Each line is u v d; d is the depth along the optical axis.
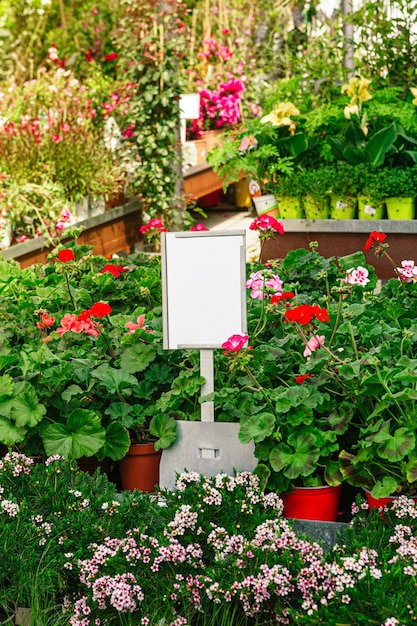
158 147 7.25
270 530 2.53
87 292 4.06
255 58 10.37
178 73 7.20
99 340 3.39
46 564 2.57
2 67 11.10
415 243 5.09
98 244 6.87
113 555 2.52
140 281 4.20
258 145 5.69
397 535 2.48
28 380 3.14
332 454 2.99
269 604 2.47
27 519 2.71
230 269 2.88
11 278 4.35
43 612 2.46
